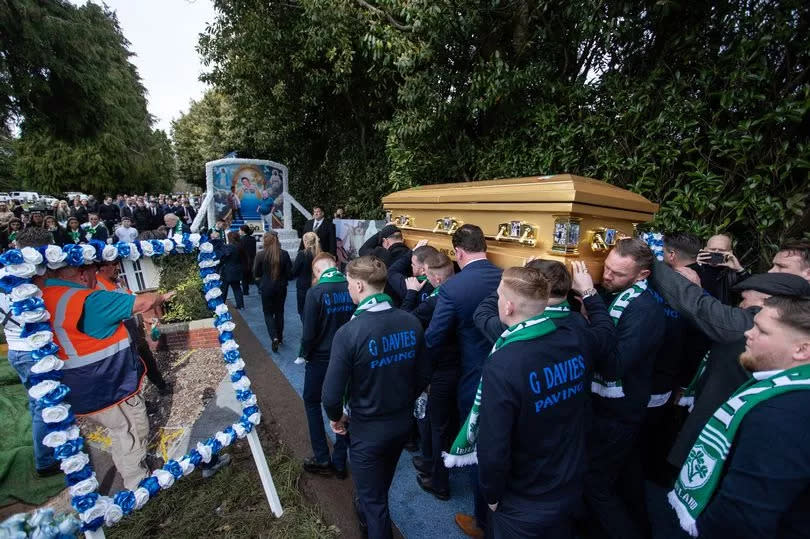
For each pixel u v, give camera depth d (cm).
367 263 185
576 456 136
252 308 653
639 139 318
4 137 2733
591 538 208
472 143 475
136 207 1370
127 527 218
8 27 777
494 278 206
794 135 257
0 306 224
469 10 394
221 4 768
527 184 204
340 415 183
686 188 290
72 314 196
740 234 287
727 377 163
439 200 272
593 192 179
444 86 459
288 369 423
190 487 247
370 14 532
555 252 184
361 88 796
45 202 1948
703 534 121
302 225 1215
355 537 214
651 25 317
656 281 184
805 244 182
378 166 820
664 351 216
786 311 112
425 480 253
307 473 264
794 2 241
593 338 155
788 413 103
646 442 253
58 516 146
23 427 318
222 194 995
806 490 104
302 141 1127
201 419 298
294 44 749
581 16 345
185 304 393
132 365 224
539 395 127
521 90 410
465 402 213
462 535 216
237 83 892
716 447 122
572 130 360
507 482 138
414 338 188
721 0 279
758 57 256
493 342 175
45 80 873
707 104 278
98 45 1016
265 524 221
